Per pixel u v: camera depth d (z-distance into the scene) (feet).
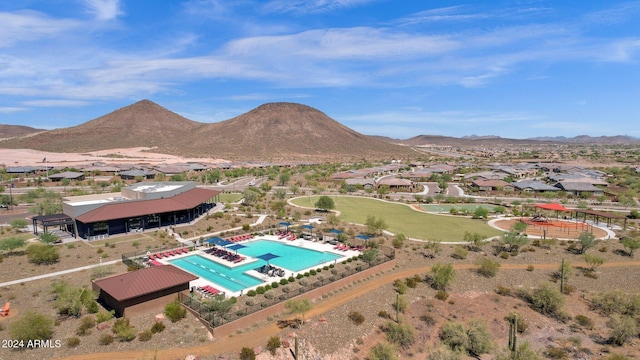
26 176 454.40
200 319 109.09
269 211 269.85
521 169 567.18
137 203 209.87
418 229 227.61
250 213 258.37
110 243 181.57
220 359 93.50
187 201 230.89
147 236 196.54
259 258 151.84
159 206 212.43
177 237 196.65
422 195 367.25
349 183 416.05
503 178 467.52
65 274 142.41
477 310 134.21
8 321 106.73
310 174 531.91
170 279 120.78
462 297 142.61
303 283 135.44
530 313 133.80
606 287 154.10
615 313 126.52
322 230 214.28
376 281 148.77
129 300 109.70
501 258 179.42
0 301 119.34
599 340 119.44
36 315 100.68
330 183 455.22
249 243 191.72
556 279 159.43
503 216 269.44
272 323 112.68
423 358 107.55
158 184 277.44
